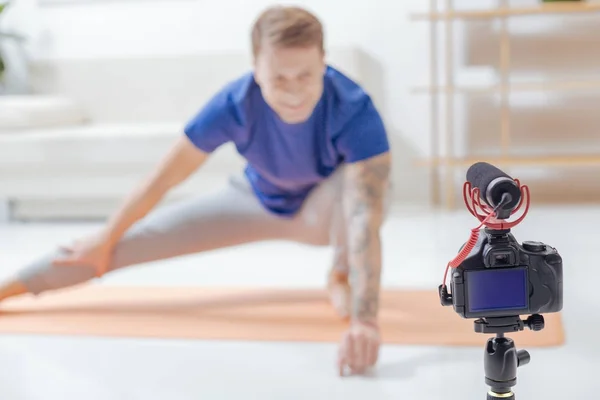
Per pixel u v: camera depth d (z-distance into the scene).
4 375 1.62
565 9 3.59
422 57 3.97
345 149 1.73
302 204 1.98
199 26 4.14
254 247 3.06
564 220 3.39
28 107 3.77
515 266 0.96
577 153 3.95
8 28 4.26
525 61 3.93
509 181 0.93
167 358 1.71
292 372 1.60
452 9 3.94
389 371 1.59
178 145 1.85
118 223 1.95
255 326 1.92
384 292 2.23
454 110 4.00
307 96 1.62
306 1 4.02
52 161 3.58
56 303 2.19
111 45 4.21
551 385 1.48
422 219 3.57
